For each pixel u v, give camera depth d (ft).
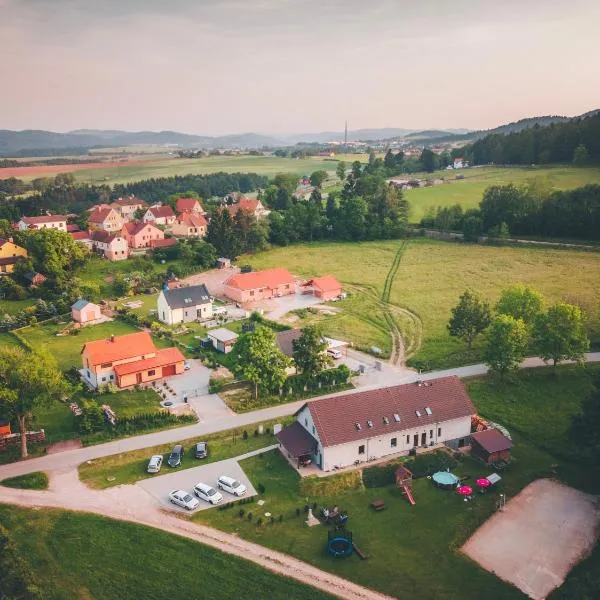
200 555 176.45
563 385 285.23
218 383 291.17
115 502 201.77
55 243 480.64
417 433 235.20
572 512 200.75
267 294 453.17
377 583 167.43
